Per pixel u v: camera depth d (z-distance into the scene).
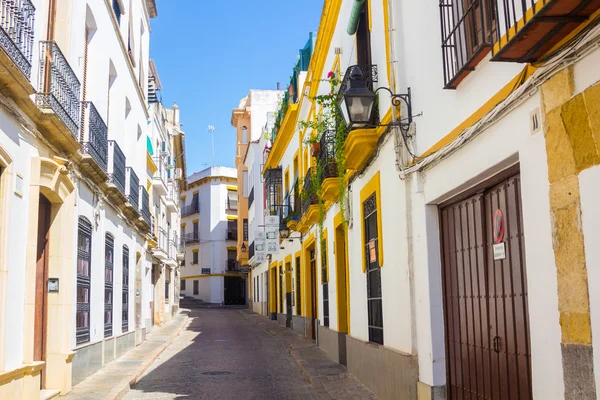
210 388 10.48
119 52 14.23
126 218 15.36
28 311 7.59
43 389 8.98
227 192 53.03
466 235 6.15
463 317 6.22
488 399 5.58
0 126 6.63
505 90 4.76
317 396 9.70
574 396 3.84
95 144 10.87
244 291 52.59
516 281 5.02
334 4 12.11
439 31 6.30
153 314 25.61
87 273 11.03
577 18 3.60
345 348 12.76
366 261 10.11
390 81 7.96
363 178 10.14
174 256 34.06
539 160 4.28
